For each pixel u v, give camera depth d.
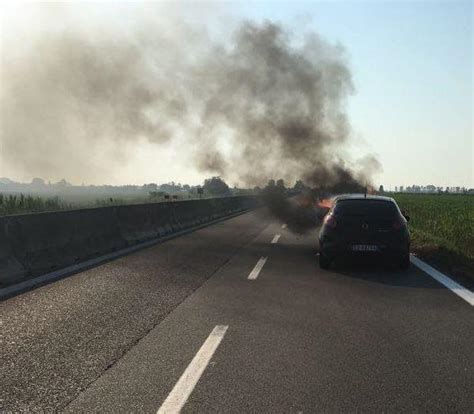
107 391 3.77
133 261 9.87
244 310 6.18
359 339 5.04
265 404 3.54
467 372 4.16
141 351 4.66
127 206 13.16
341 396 3.67
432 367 4.26
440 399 3.63
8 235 8.05
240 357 4.50
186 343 4.89
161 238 14.20
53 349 4.71
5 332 5.22
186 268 9.15
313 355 4.55
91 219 10.92
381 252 9.19
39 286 7.42
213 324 5.56
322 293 7.21
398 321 5.72
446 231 15.83
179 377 4.04
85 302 6.50
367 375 4.07
